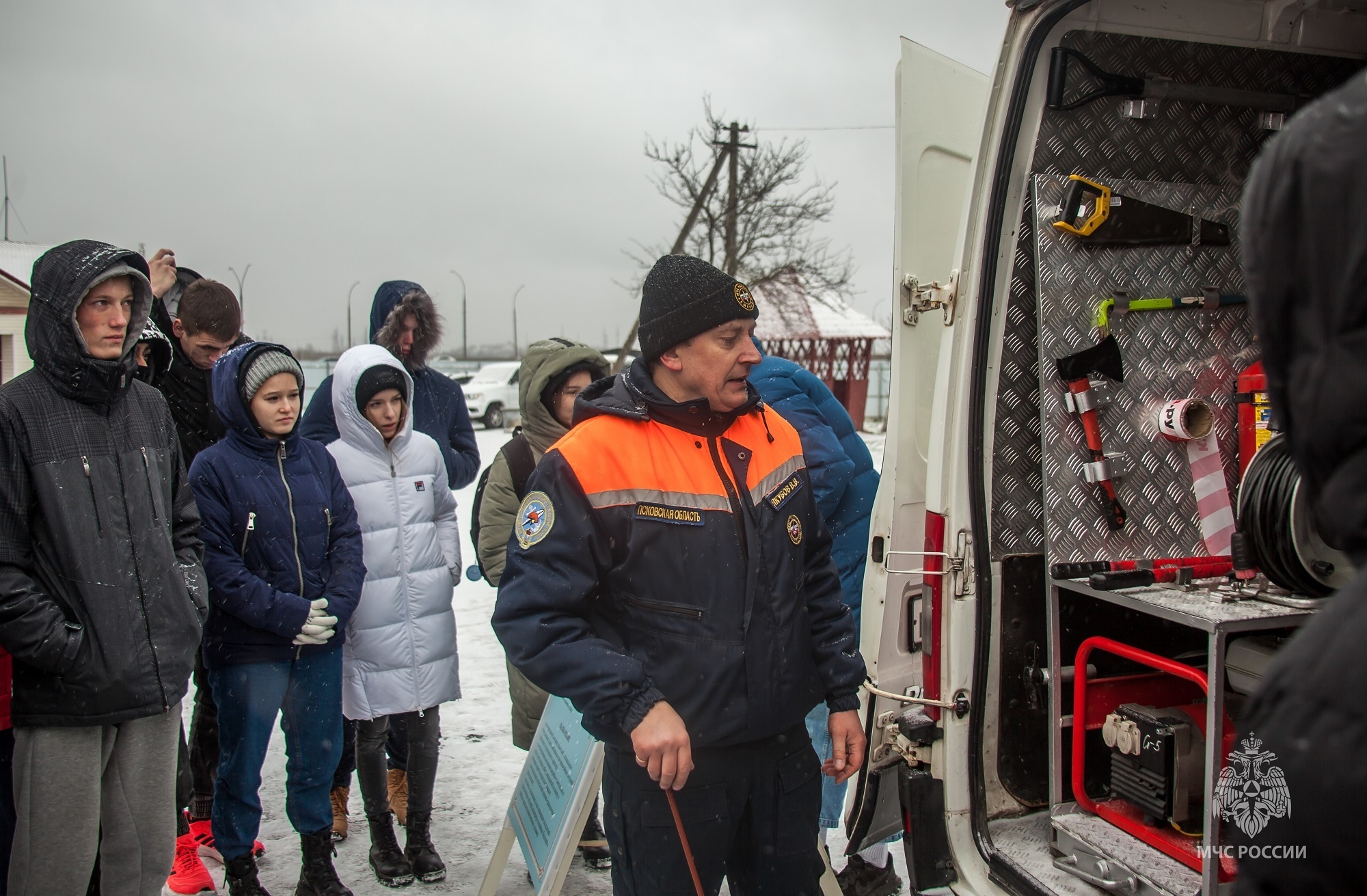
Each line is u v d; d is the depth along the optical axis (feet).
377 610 10.39
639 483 6.12
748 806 6.40
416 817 10.36
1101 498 7.82
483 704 15.29
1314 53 8.57
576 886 10.23
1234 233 8.32
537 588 5.97
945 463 7.76
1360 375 2.49
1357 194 2.49
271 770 13.08
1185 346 8.10
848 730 6.66
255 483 9.56
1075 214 7.69
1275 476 6.65
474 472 14.62
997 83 7.49
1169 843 7.14
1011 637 7.99
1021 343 7.93
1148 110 7.99
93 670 7.59
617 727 6.01
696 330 6.09
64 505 7.55
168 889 10.04
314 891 9.65
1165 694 8.14
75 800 7.67
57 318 7.50
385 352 10.94
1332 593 6.64
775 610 6.25
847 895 9.67
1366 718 2.35
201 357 11.78
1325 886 2.42
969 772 7.76
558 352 10.51
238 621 9.35
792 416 9.77
